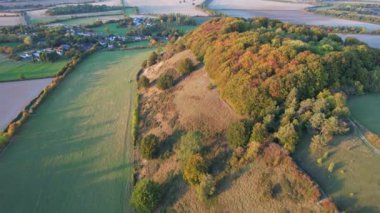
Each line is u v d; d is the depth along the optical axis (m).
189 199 50.22
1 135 71.00
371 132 50.81
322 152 48.62
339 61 64.94
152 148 60.28
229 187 49.12
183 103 71.88
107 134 73.31
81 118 81.38
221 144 56.56
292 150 49.16
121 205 52.69
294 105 55.97
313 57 63.62
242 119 56.91
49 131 75.56
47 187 57.31
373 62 73.75
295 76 59.66
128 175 59.47
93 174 60.22
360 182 43.56
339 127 50.41
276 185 46.03
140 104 84.69
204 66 83.00
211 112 64.94
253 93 59.34
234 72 67.38
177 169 55.75
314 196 42.38
